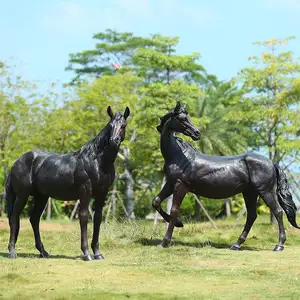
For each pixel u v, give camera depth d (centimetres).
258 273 1195
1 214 3275
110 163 1354
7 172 3653
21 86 3578
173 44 3541
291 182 2859
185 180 1630
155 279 1131
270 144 3009
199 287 1065
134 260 1362
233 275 1174
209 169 1617
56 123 3550
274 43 3011
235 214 4625
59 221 2856
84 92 3678
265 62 3000
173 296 977
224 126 4059
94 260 1349
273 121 2939
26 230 1997
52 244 1653
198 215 4094
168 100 3297
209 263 1326
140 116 3466
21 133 3550
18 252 1498
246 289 1046
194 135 1620
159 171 4069
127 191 3922
